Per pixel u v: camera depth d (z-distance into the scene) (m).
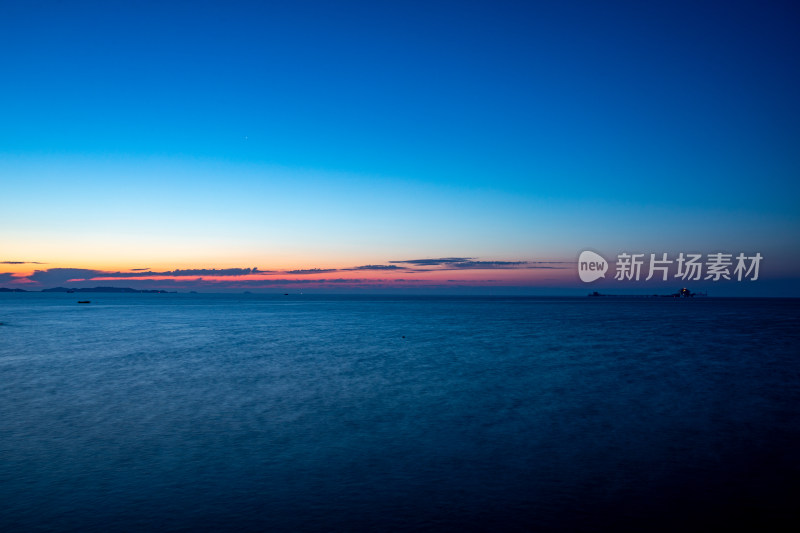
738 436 11.55
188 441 11.16
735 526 6.98
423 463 9.66
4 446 10.76
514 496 8.04
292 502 7.83
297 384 18.66
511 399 15.94
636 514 7.38
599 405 15.04
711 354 28.53
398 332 44.97
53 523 7.08
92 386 18.12
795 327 53.41
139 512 7.45
